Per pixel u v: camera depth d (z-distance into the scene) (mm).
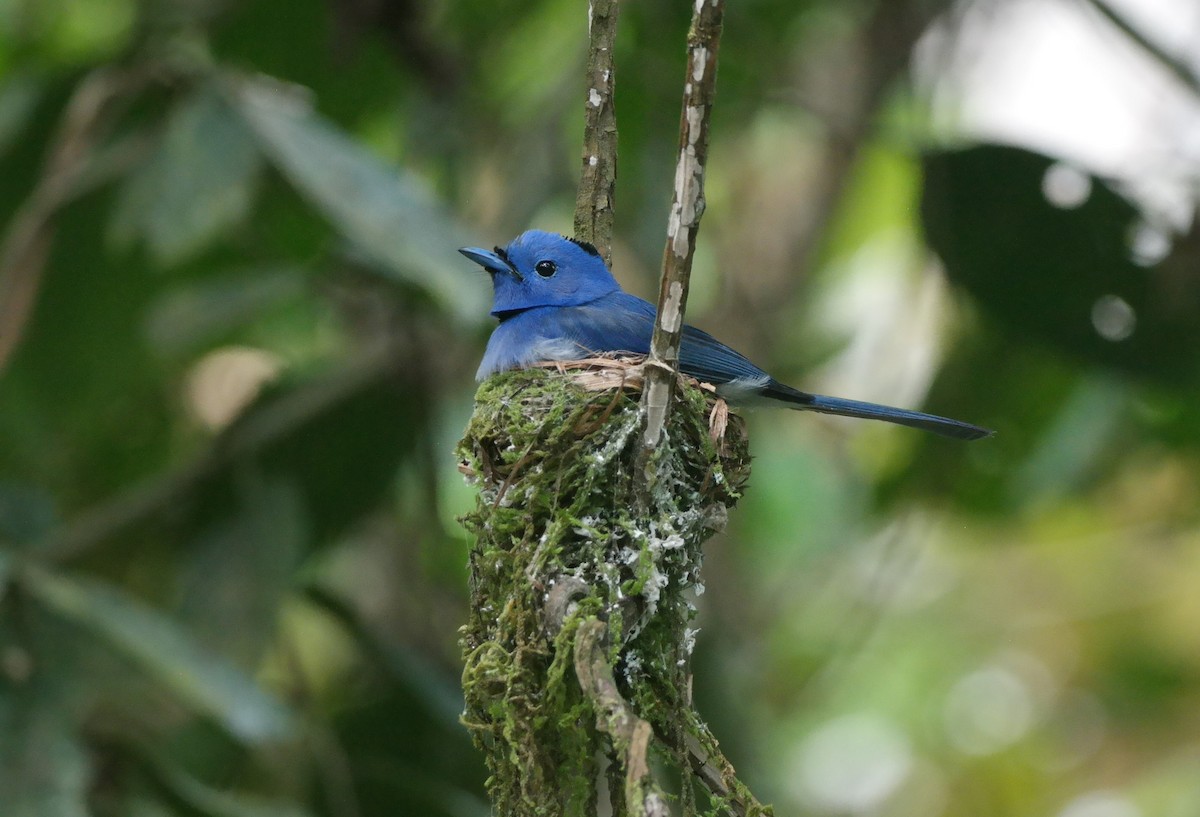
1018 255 10938
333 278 11273
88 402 11930
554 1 13867
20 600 9102
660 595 5891
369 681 11273
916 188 11117
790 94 12883
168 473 11117
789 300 15547
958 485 13359
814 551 15547
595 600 5527
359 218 9211
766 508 15656
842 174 15555
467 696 5852
